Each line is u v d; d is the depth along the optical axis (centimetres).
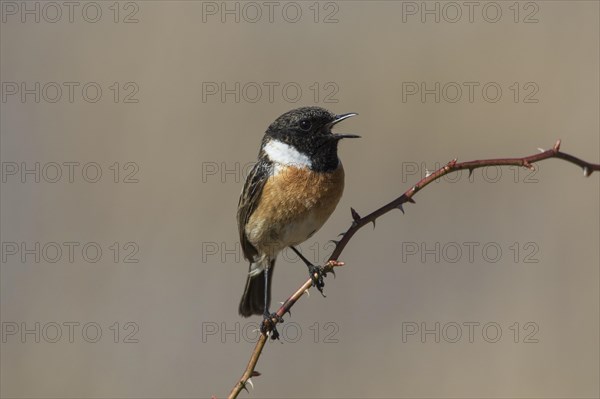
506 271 1372
